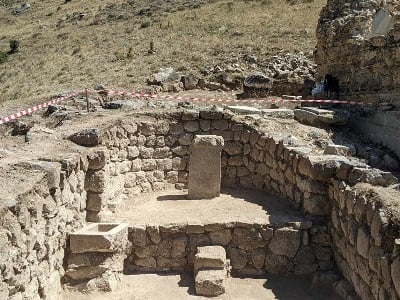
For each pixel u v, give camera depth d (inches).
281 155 396.5
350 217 294.0
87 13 2049.7
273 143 412.5
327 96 555.8
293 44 1089.4
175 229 335.3
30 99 745.6
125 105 507.5
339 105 536.4
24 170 266.2
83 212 335.6
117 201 386.6
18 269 214.2
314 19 1296.8
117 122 409.4
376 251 248.1
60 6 2379.4
